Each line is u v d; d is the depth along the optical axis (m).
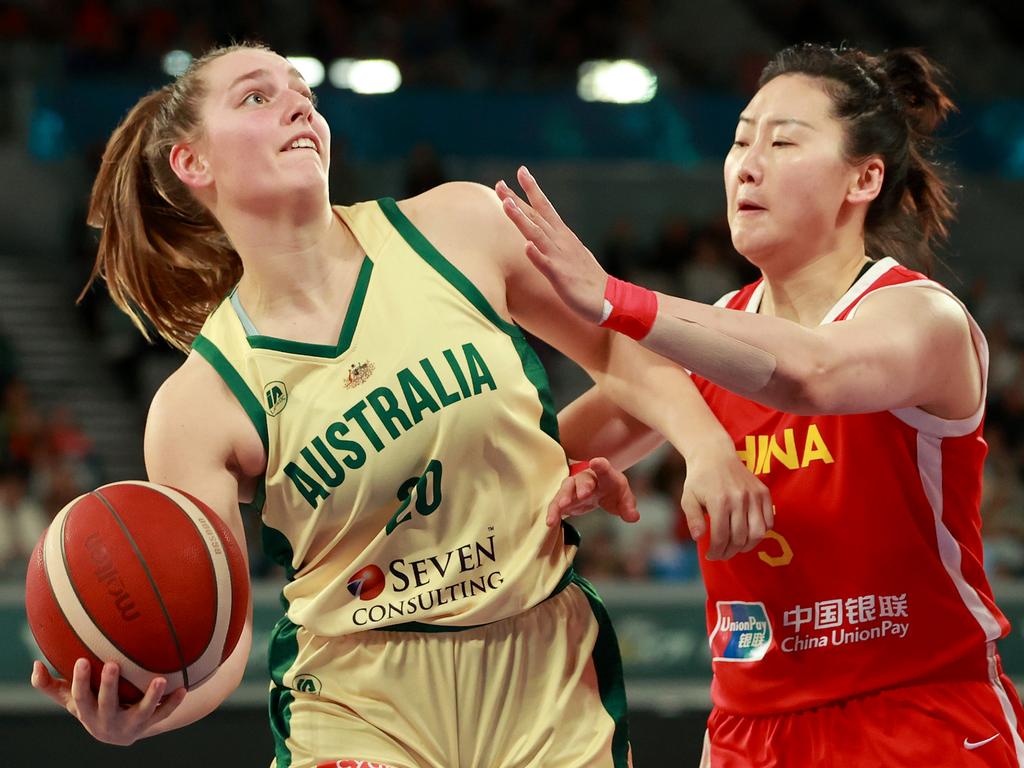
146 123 3.56
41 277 14.47
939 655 3.29
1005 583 8.96
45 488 10.88
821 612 3.33
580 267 2.94
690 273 14.10
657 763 6.20
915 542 3.28
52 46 15.17
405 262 3.24
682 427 3.25
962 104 15.90
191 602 2.94
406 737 3.21
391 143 14.84
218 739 6.23
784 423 3.34
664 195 15.91
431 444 3.14
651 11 18.39
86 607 2.90
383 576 3.22
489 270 3.30
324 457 3.16
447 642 3.23
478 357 3.18
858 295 3.32
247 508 10.30
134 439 13.27
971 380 3.22
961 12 18.80
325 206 3.24
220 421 3.20
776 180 3.32
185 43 15.55
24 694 7.87
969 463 3.31
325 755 3.23
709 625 3.61
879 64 3.54
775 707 3.40
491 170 15.22
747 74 16.73
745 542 3.12
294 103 3.24
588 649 3.35
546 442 3.27
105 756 6.12
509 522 3.22
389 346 3.17
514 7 17.11
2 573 9.55
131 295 3.79
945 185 3.76
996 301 15.27
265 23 15.97
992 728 3.29
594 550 9.77
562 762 3.23
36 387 13.41
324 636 3.28
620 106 15.40
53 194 15.11
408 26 16.44
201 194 3.39
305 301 3.24
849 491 3.27
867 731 3.29
